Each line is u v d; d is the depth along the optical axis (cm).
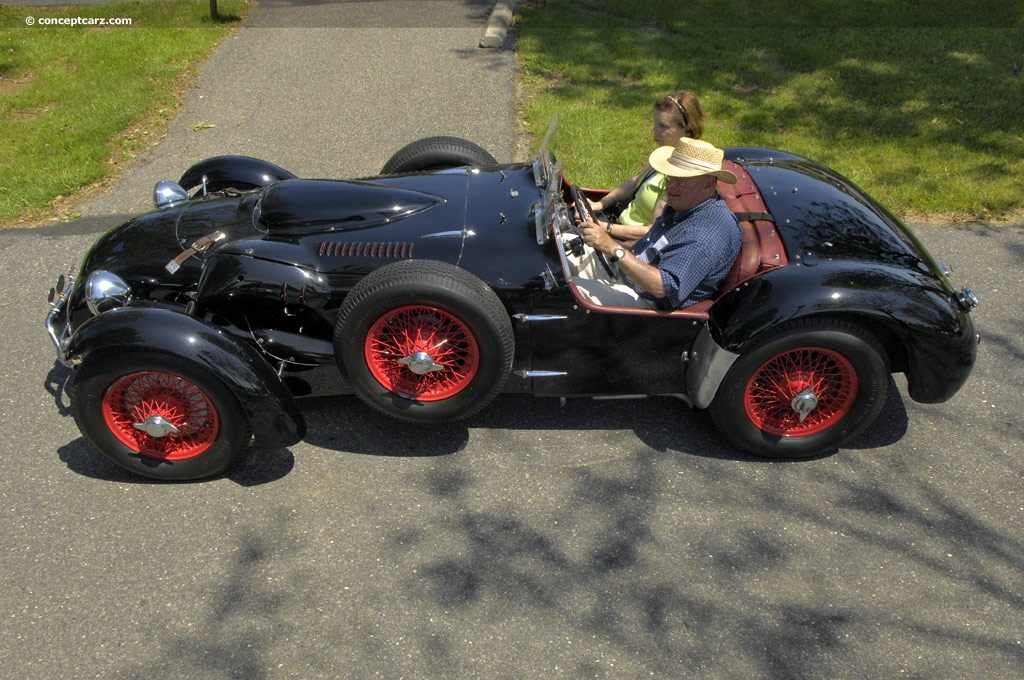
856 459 389
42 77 905
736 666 290
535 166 436
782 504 362
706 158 346
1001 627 305
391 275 340
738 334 350
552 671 288
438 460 387
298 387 398
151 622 307
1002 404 423
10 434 403
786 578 325
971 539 344
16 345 470
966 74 874
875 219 396
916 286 356
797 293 346
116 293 379
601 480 375
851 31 1012
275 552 337
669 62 916
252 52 977
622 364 382
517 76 891
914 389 378
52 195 661
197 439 367
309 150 738
